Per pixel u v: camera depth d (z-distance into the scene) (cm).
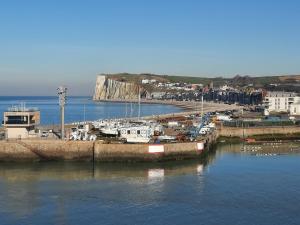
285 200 7188
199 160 11150
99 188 7988
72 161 10744
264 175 9225
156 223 6050
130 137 11569
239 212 6544
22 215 6412
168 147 10825
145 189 7906
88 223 6062
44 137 11212
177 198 7281
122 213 6481
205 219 6222
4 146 10775
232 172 9562
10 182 8531
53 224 6034
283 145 14812
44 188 8000
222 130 16425
